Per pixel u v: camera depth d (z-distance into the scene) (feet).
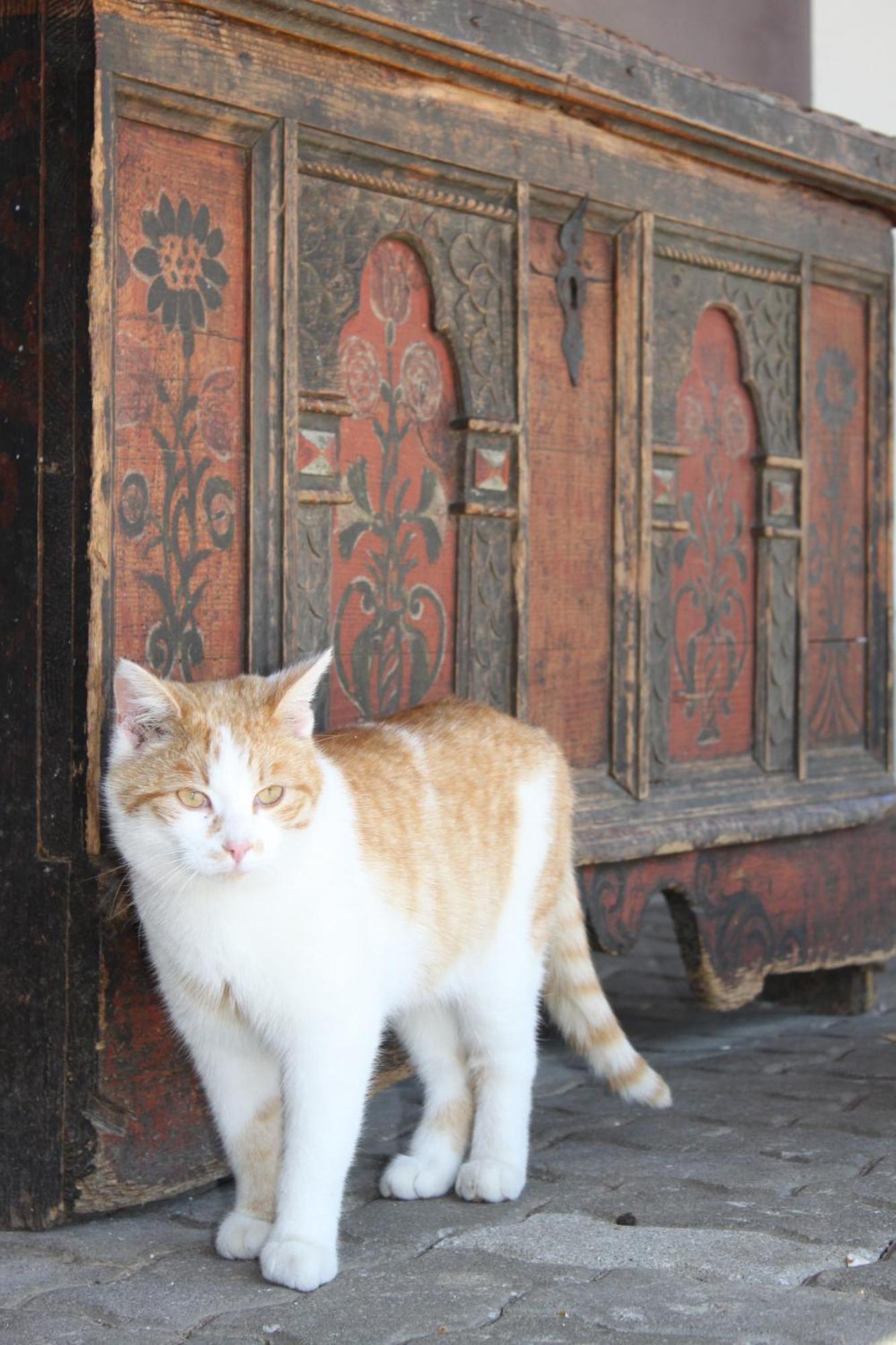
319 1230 7.29
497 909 8.60
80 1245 7.86
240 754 7.11
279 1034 7.45
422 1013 8.96
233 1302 6.95
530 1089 8.87
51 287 7.97
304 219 9.22
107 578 7.97
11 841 8.23
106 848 8.01
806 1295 6.82
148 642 8.39
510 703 10.65
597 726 11.37
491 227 10.44
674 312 11.87
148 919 7.54
